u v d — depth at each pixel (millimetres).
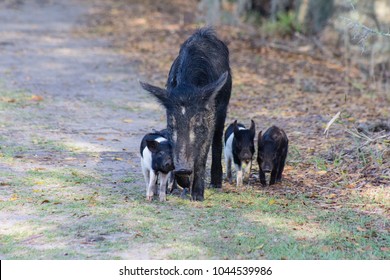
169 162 11820
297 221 11344
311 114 19953
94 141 16750
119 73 25875
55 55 28672
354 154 15086
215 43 13297
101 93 22656
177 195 12812
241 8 35500
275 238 10570
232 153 13484
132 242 10281
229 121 19125
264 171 12977
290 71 26938
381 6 29234
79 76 25109
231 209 11945
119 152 15828
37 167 14234
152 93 11578
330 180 13758
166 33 33844
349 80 25359
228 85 13281
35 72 25328
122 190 12914
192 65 12430
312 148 16031
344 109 20281
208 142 11961
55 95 21938
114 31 34469
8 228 10773
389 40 25812
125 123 18906
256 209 11969
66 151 15703
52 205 11844
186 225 11023
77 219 11188
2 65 26141
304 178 13984
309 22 33531
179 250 9992
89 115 19594
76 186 13047
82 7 41781
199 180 12242
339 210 12031
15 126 17781
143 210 11680
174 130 11375
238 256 9852
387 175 13656
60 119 18906
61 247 10055
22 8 40500
